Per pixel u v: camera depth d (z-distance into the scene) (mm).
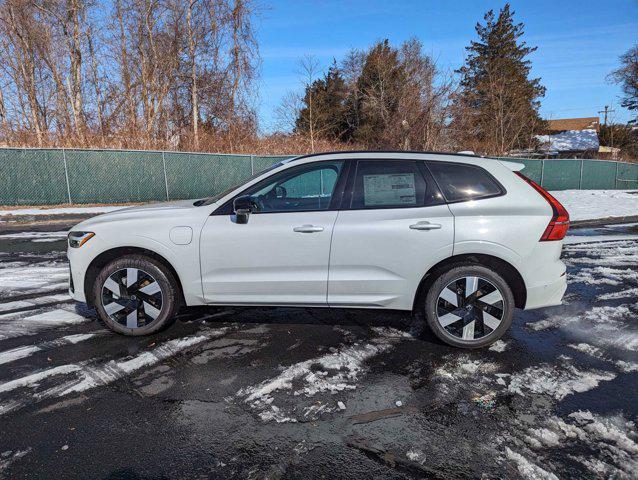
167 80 22547
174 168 16906
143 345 3799
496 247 3559
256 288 3781
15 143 18266
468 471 2277
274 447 2471
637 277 6066
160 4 21609
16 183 14430
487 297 3646
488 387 3125
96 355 3604
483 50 49250
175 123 23922
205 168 17625
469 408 2857
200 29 22688
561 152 42875
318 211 3750
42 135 18875
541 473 2254
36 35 20891
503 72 39875
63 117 21109
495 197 3680
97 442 2506
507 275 3732
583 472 2266
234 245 3725
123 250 3908
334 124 35062
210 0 22109
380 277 3689
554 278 3660
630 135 49156
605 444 2488
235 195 3836
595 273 6297
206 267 3771
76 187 15297
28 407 2850
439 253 3600
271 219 3734
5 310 4680
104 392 3043
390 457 2389
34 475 2238
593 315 4613
